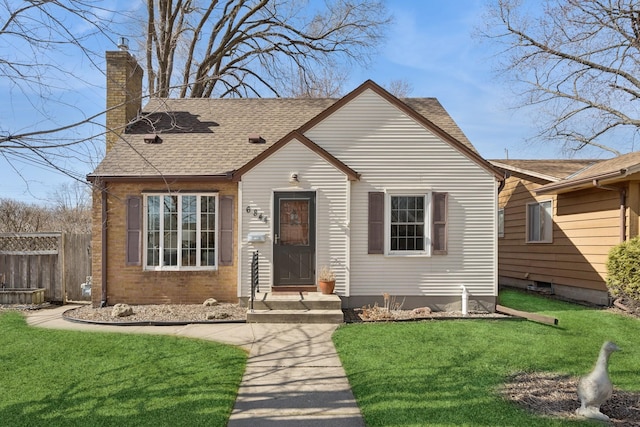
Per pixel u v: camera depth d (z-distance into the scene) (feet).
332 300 30.66
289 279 34.12
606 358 15.20
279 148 34.22
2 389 17.17
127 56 40.81
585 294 38.86
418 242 35.06
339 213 34.17
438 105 45.32
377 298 34.42
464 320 30.09
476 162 35.09
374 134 35.22
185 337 25.50
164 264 35.35
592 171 39.22
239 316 30.83
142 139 39.32
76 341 24.25
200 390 17.08
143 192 35.14
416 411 15.26
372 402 16.08
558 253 42.86
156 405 15.67
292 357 21.86
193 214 35.53
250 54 75.56
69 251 38.83
